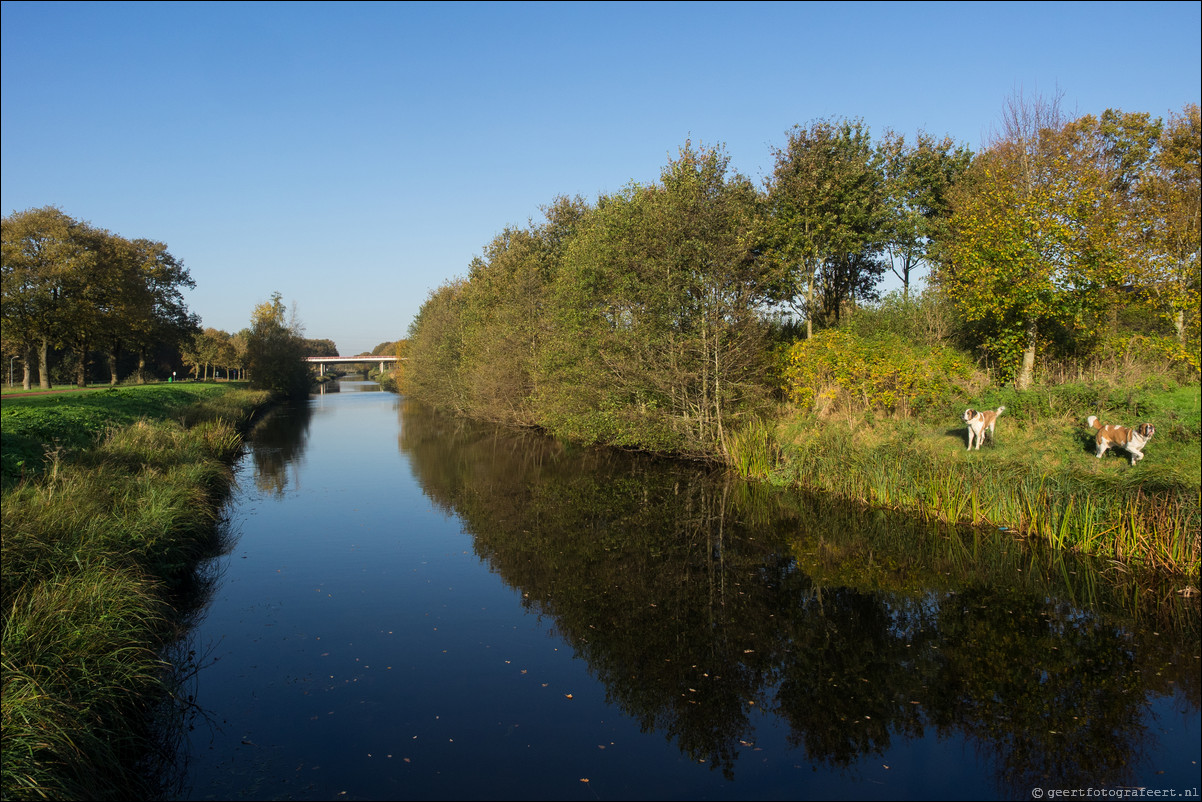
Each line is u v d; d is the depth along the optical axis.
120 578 6.55
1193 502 8.62
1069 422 12.58
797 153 20.38
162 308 48.66
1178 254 14.30
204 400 33.62
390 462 20.94
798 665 6.62
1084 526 9.31
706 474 17.28
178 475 11.89
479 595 8.74
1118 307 16.22
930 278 21.50
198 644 7.16
